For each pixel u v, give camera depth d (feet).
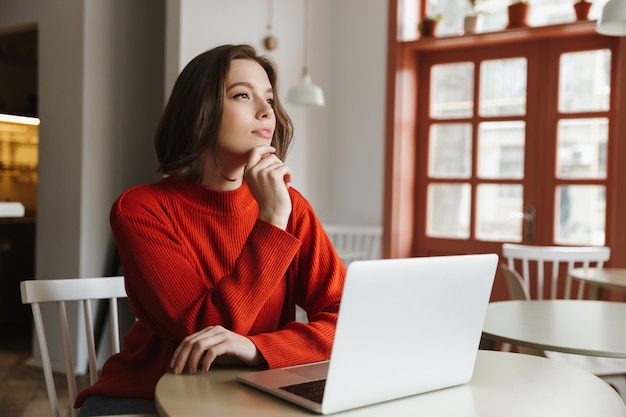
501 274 15.02
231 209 4.20
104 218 13.15
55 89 13.03
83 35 12.60
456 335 3.25
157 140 4.31
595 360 7.42
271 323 4.28
